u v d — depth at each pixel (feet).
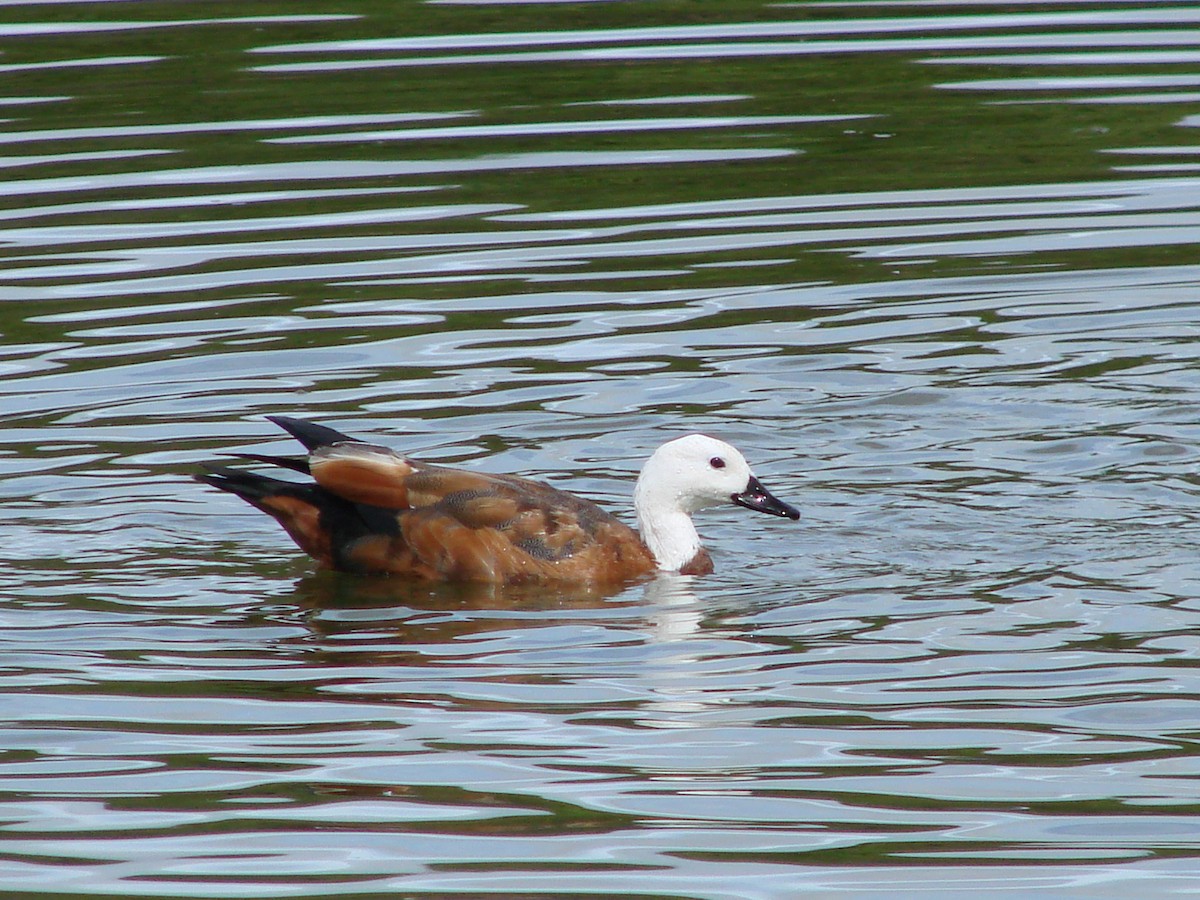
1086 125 75.97
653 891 29.45
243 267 63.82
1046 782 32.81
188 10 90.79
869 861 30.32
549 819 31.78
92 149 73.36
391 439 51.29
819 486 48.88
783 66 82.89
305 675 38.04
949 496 48.01
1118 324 59.31
